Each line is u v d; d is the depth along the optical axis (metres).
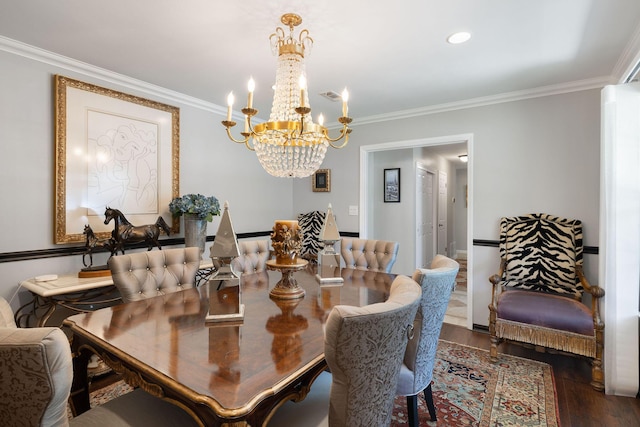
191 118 3.44
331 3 1.76
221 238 1.48
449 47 2.24
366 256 2.75
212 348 1.16
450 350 2.84
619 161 2.15
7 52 2.24
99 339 1.24
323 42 2.18
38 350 0.75
